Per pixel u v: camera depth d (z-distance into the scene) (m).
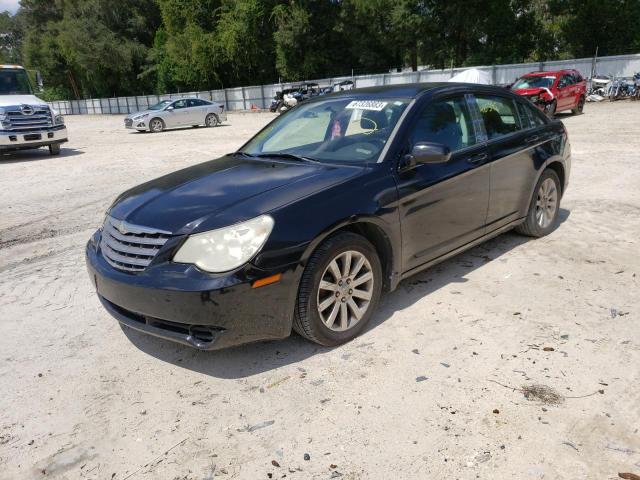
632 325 3.65
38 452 2.74
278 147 4.46
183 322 3.06
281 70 46.44
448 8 35.78
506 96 5.07
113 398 3.16
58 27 61.88
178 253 3.10
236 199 3.35
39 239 6.72
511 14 36.78
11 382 3.40
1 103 14.59
